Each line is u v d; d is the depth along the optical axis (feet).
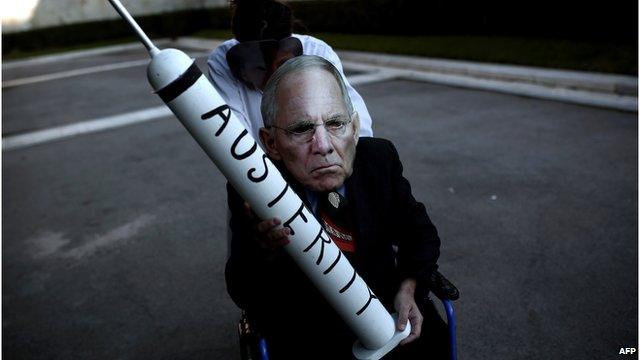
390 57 34.37
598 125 17.75
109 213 14.61
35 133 24.98
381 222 4.59
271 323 4.88
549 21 33.76
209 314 9.68
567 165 14.53
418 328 4.61
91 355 8.88
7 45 72.64
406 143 17.72
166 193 15.66
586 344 7.93
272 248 3.83
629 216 11.46
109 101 31.17
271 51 6.15
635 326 8.20
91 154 20.58
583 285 9.30
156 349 8.88
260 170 3.61
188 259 11.67
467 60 30.86
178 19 72.28
